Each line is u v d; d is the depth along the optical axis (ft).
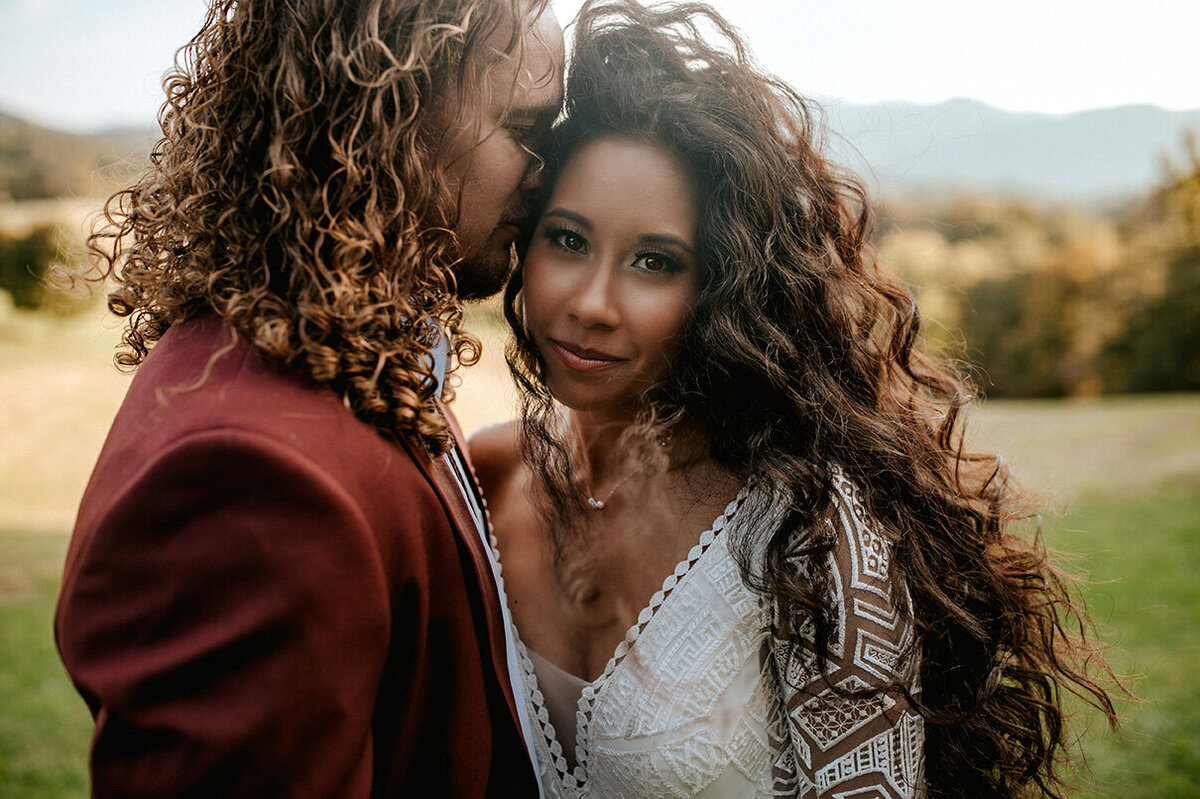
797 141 5.10
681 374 4.88
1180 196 51.78
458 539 4.06
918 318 5.97
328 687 3.17
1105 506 25.68
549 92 4.38
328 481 3.23
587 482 5.31
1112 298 51.85
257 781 3.04
